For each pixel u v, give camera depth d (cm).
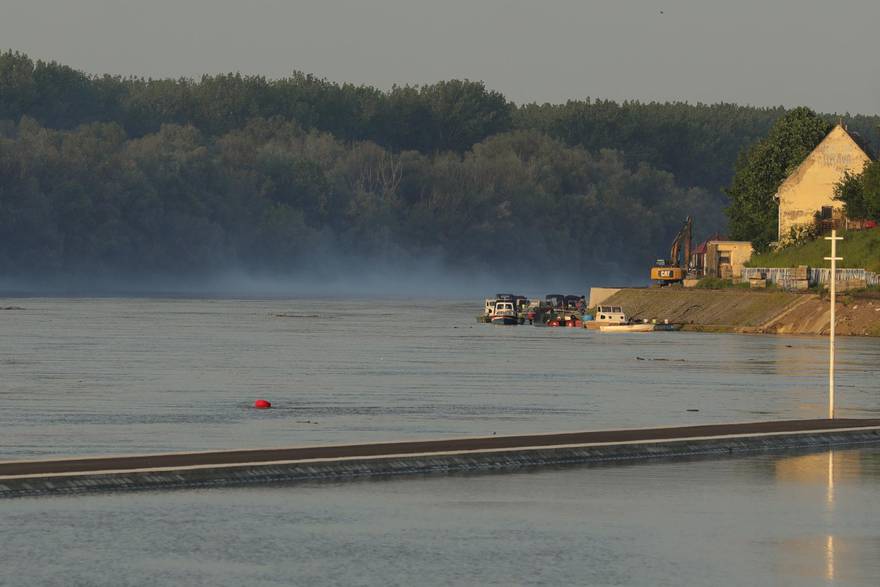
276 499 12938
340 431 18775
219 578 10025
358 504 12775
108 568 10262
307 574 10175
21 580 9881
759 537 11550
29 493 12975
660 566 10525
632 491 13575
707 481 14150
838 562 10675
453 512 12481
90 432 18550
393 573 10244
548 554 10900
